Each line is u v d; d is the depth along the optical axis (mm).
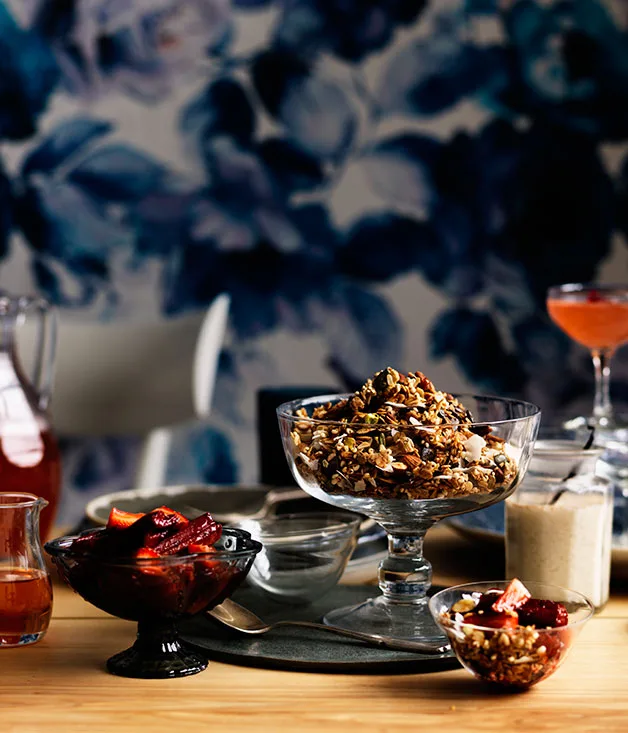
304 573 989
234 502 1367
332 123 2383
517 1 2365
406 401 908
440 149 2389
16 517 925
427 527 966
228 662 893
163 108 2381
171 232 2398
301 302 2412
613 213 2396
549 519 1019
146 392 1948
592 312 1425
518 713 781
